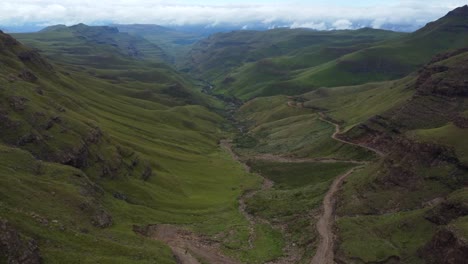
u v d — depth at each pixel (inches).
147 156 7027.6
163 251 3688.5
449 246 3316.9
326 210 5049.2
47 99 6038.4
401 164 5007.4
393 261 3627.0
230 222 5147.6
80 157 4938.5
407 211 4365.2
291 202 5703.7
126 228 3973.9
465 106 6924.2
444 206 3870.6
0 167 3649.1
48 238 2952.8
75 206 3690.9
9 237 2541.8
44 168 4165.8
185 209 5364.2
